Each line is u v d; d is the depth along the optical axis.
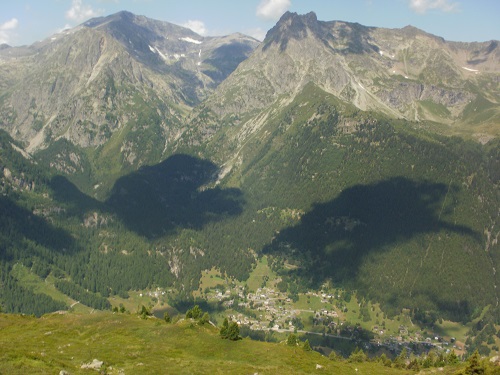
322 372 98.62
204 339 112.81
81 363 87.50
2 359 71.62
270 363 99.50
